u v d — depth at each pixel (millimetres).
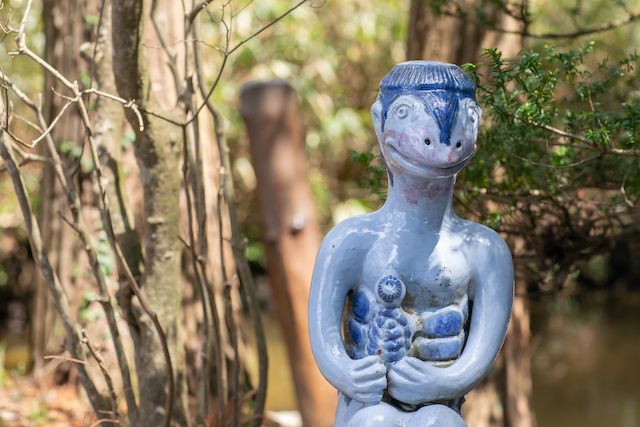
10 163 2215
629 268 11453
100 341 3936
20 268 9336
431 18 3861
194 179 2607
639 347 8102
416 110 1518
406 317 1611
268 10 7539
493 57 2096
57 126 4219
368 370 1551
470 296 1675
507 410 3895
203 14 7488
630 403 6074
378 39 8773
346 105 9312
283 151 4621
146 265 2490
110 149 2514
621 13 7473
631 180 2473
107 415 2426
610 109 2771
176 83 2607
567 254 2691
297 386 4648
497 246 1664
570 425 5562
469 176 2586
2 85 2082
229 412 2635
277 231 4609
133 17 2164
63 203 4207
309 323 1640
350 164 10133
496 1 3059
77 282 4098
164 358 2463
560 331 9039
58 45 4301
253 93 4613
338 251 1634
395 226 1640
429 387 1549
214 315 2523
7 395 4020
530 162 2217
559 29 7242
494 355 1615
